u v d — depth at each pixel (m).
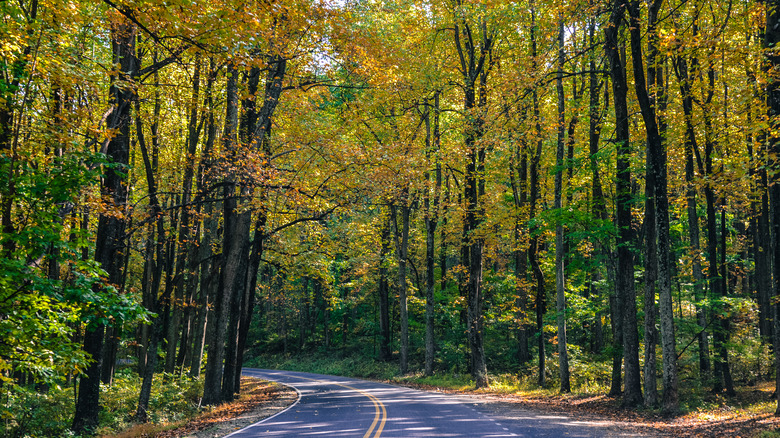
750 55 11.62
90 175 8.12
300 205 16.61
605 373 22.30
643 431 10.61
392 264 31.88
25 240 7.50
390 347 39.50
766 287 21.73
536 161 24.14
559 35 18.86
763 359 21.28
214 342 17.55
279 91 16.16
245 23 6.91
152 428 12.55
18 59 7.74
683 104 17.64
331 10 10.22
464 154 20.89
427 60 23.44
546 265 28.78
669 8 17.30
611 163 17.20
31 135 8.48
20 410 14.34
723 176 14.91
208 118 17.70
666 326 13.84
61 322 8.27
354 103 18.56
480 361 23.61
